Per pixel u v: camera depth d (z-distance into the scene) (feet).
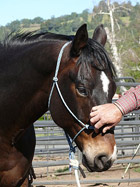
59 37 8.71
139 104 7.69
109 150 7.46
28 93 8.54
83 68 7.50
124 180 18.54
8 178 9.13
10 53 9.07
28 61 8.56
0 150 8.96
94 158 7.49
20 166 9.21
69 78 7.76
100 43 8.52
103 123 7.29
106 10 61.41
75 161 8.16
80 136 7.80
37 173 23.12
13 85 8.69
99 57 7.48
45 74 8.31
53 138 21.26
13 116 8.76
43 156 26.30
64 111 7.91
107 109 7.30
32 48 8.68
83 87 7.45
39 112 8.70
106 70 7.51
